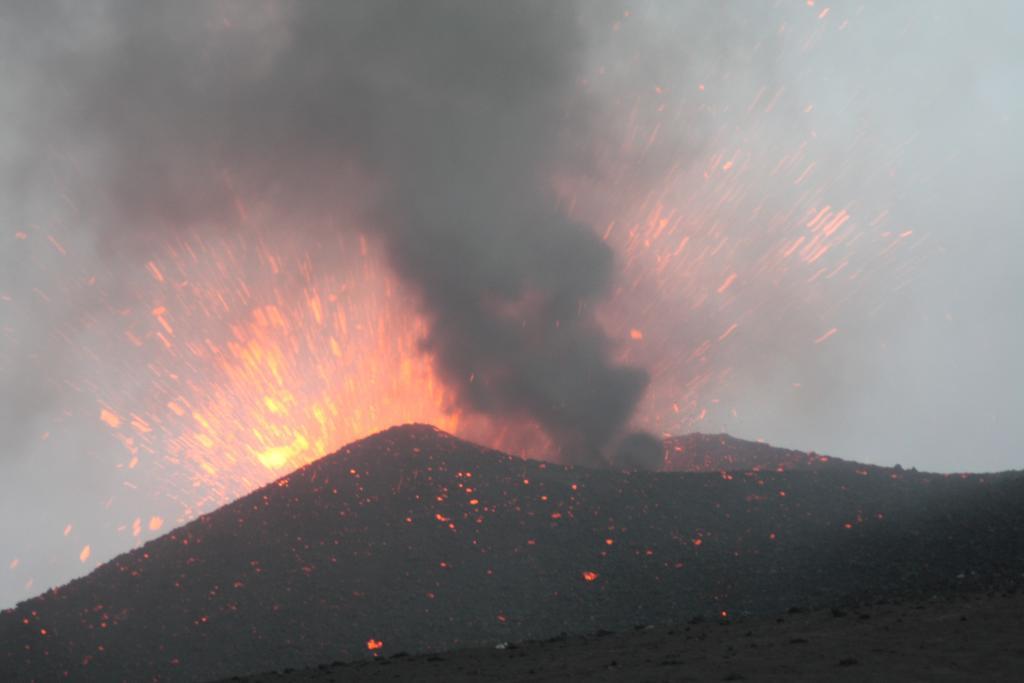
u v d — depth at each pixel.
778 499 50.69
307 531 50.31
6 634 46.44
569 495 51.69
